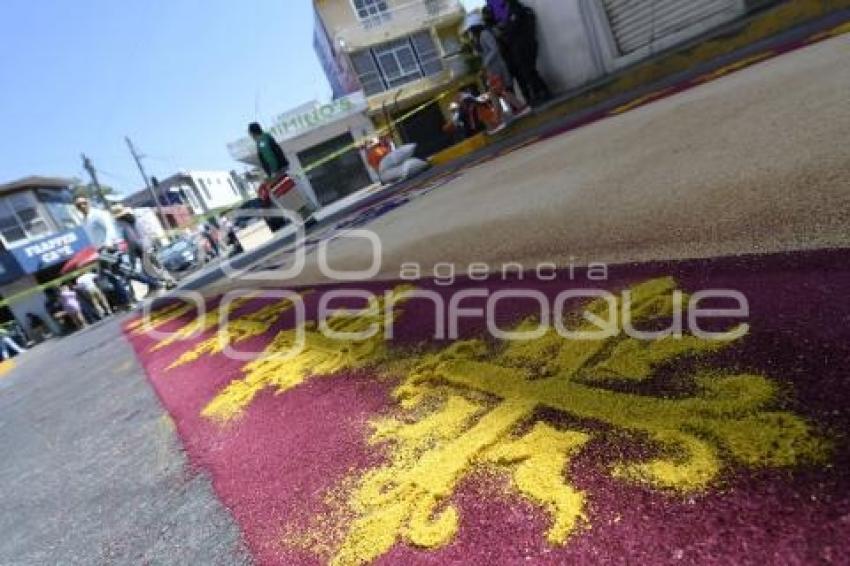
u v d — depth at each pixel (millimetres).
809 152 2080
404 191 9156
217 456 1687
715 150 2701
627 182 2887
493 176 5492
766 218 1714
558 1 9328
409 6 25141
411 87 24750
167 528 1388
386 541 990
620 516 828
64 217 25797
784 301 1223
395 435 1339
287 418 1735
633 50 8977
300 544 1093
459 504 1003
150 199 48844
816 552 658
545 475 981
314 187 24484
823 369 953
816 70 3377
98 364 4684
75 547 1492
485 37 9477
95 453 2256
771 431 866
